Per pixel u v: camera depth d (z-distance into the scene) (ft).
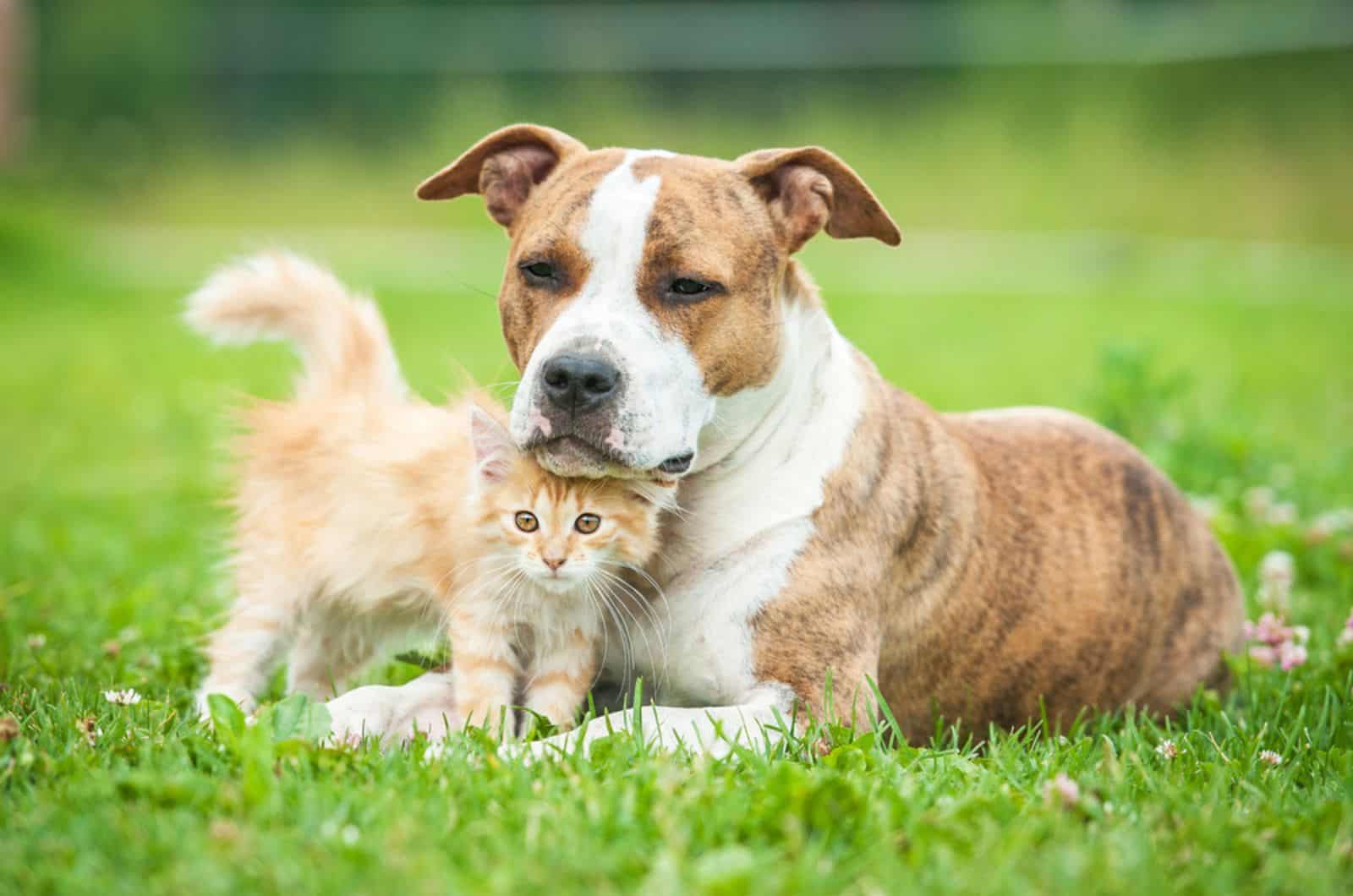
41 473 49.47
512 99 137.49
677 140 133.90
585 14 146.10
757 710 21.81
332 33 138.10
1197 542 27.66
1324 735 23.59
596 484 21.77
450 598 22.68
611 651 23.44
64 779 18.10
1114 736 24.06
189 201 126.41
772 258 22.91
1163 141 130.00
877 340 78.13
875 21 139.85
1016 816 17.72
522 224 23.50
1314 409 58.34
